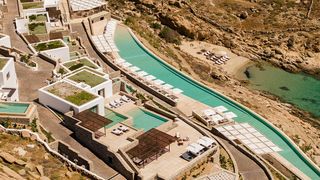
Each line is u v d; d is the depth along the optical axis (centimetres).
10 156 5738
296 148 7900
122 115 7438
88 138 6694
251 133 8075
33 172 5703
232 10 13788
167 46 12019
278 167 7350
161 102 8688
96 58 9919
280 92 11100
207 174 6525
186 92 9225
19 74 8500
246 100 10238
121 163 6322
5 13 11212
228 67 11912
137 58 10306
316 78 11788
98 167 6438
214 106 8856
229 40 12775
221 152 7250
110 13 12100
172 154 6762
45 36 9931
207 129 8069
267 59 12312
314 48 12556
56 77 8225
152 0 13400
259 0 14238
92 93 7481
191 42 12712
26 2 11412
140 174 6241
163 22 13000
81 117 6956
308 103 10725
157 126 7375
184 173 6475
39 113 7344
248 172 6962
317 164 8219
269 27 13250
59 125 7106
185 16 13150
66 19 11344
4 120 6719
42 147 6334
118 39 11012
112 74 8881
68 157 6531
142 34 11662
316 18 13525
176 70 9881
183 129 7431
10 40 9769
